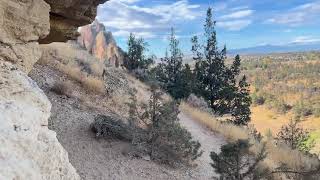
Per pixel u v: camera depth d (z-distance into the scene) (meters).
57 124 12.15
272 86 138.12
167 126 12.34
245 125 31.91
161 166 11.57
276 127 103.00
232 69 37.09
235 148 10.22
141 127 13.78
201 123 20.80
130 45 39.44
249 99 32.75
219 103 34.38
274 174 13.27
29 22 5.50
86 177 9.62
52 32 8.48
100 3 8.62
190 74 34.41
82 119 13.14
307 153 19.39
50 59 18.20
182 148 12.51
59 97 14.36
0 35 5.05
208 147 16.50
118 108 16.11
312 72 151.50
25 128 2.99
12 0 5.26
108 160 10.87
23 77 3.78
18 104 3.25
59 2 7.65
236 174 10.27
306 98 121.94
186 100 29.34
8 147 2.63
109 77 22.20
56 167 3.16
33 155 2.86
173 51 41.50
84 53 25.44
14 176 2.43
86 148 11.18
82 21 8.58
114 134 12.20
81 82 16.84
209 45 37.41
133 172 10.66
